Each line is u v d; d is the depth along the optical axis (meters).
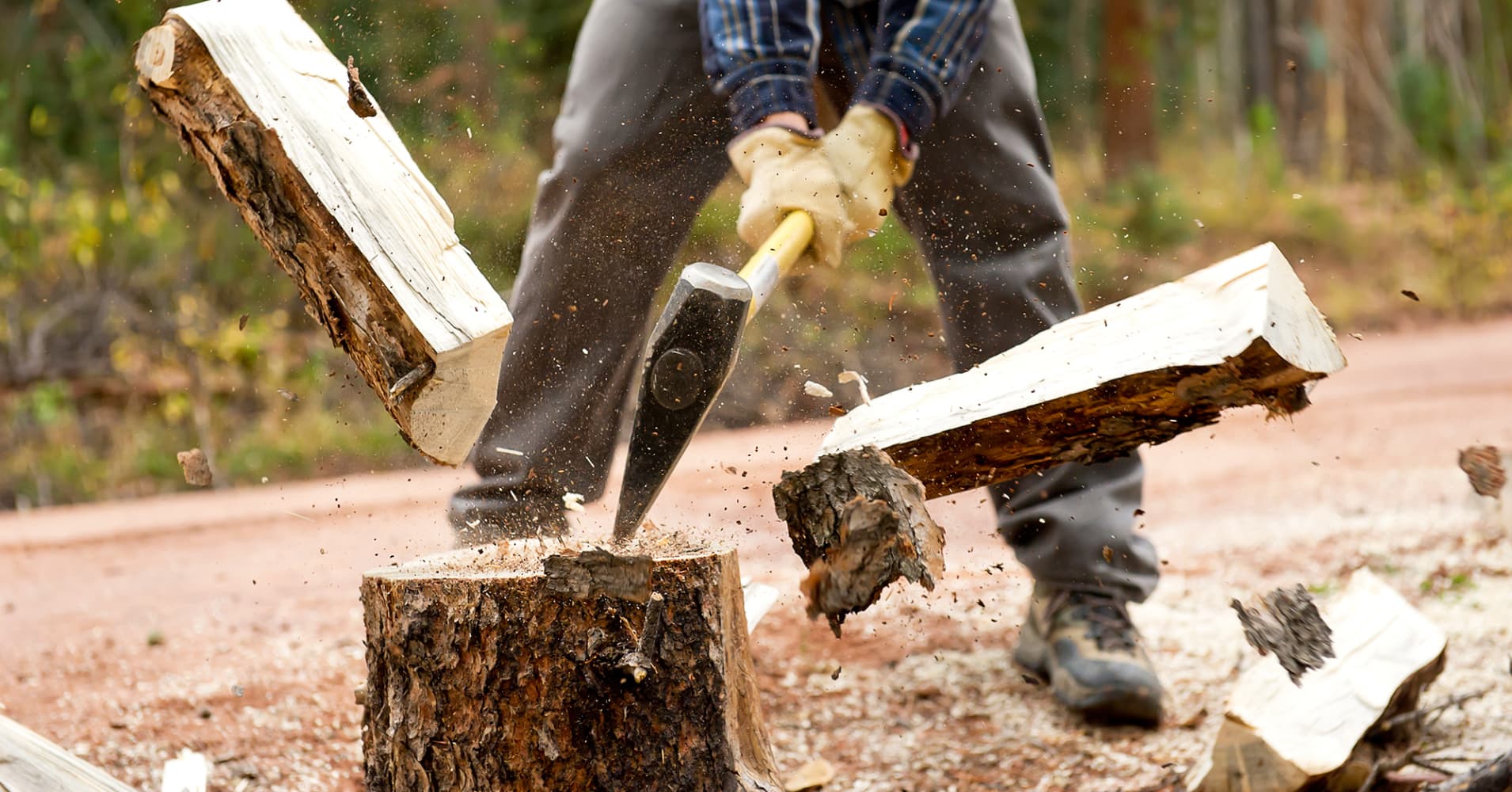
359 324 2.95
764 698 4.68
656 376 3.09
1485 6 31.50
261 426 11.88
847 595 2.70
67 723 4.30
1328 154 30.89
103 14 15.15
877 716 4.47
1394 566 5.86
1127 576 4.42
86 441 11.48
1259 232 23.39
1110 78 25.09
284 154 2.94
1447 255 21.47
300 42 3.15
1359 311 20.25
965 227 4.66
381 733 3.05
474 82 15.39
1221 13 30.91
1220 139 30.14
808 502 2.80
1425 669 3.60
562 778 2.93
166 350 12.44
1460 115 29.31
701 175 4.78
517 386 4.66
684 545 3.18
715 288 3.05
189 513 9.22
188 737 4.18
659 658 2.91
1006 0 4.71
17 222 12.70
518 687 2.89
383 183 2.99
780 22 4.34
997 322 4.64
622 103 4.67
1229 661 4.82
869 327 14.66
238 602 6.23
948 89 4.32
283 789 3.84
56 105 14.77
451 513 4.54
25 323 12.47
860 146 4.22
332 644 5.36
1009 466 3.17
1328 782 3.40
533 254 4.76
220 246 13.47
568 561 2.76
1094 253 20.55
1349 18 31.09
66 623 5.85
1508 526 4.32
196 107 3.05
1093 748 4.10
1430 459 8.94
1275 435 10.90
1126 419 2.97
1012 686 4.70
